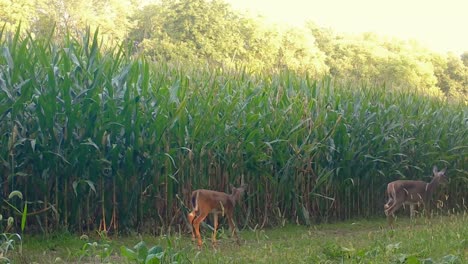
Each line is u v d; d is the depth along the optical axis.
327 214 14.74
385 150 15.82
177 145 12.22
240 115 13.01
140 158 11.82
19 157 10.99
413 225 13.71
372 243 10.41
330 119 14.95
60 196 11.23
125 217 11.73
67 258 9.30
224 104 13.00
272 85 14.88
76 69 11.27
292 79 15.48
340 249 9.33
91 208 11.54
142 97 11.86
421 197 14.27
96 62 11.65
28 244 10.27
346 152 15.02
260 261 8.62
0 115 10.68
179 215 12.18
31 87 10.84
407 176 17.06
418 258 8.77
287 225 13.78
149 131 11.85
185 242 11.03
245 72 15.14
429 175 17.38
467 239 10.17
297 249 9.95
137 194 11.85
